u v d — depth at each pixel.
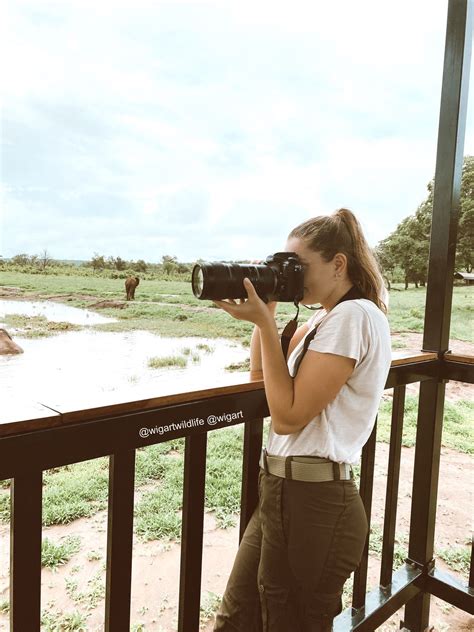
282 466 1.02
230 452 5.06
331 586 1.00
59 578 2.66
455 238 1.76
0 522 3.43
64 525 3.39
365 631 1.54
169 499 3.77
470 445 5.59
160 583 2.63
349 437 1.00
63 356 6.20
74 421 0.79
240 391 1.07
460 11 1.65
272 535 1.03
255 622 1.16
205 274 0.88
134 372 5.57
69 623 2.26
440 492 4.09
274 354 0.94
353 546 1.01
